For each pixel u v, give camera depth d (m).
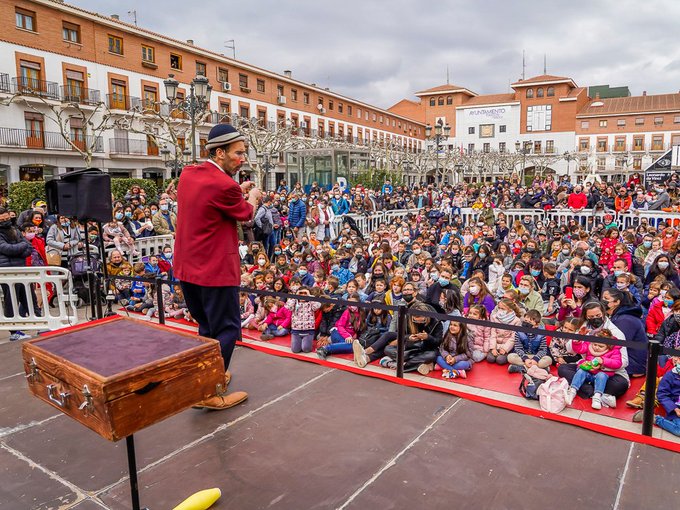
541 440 2.90
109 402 1.66
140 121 30.55
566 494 2.39
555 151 60.09
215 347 2.05
